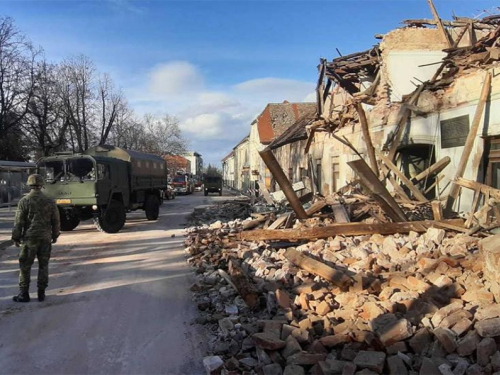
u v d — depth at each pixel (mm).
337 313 4852
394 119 12609
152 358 4488
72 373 4172
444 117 10672
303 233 8539
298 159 25828
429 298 4766
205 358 4246
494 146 9203
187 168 108938
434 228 7762
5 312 5895
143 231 14695
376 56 15500
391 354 3982
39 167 14141
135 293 6801
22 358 4480
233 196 47062
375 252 7207
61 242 12211
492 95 9039
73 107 39031
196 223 16469
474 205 8531
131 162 16516
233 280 6012
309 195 13141
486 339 3746
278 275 6348
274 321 4715
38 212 6344
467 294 4750
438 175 10578
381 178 11719
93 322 5496
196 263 8703
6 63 32219
